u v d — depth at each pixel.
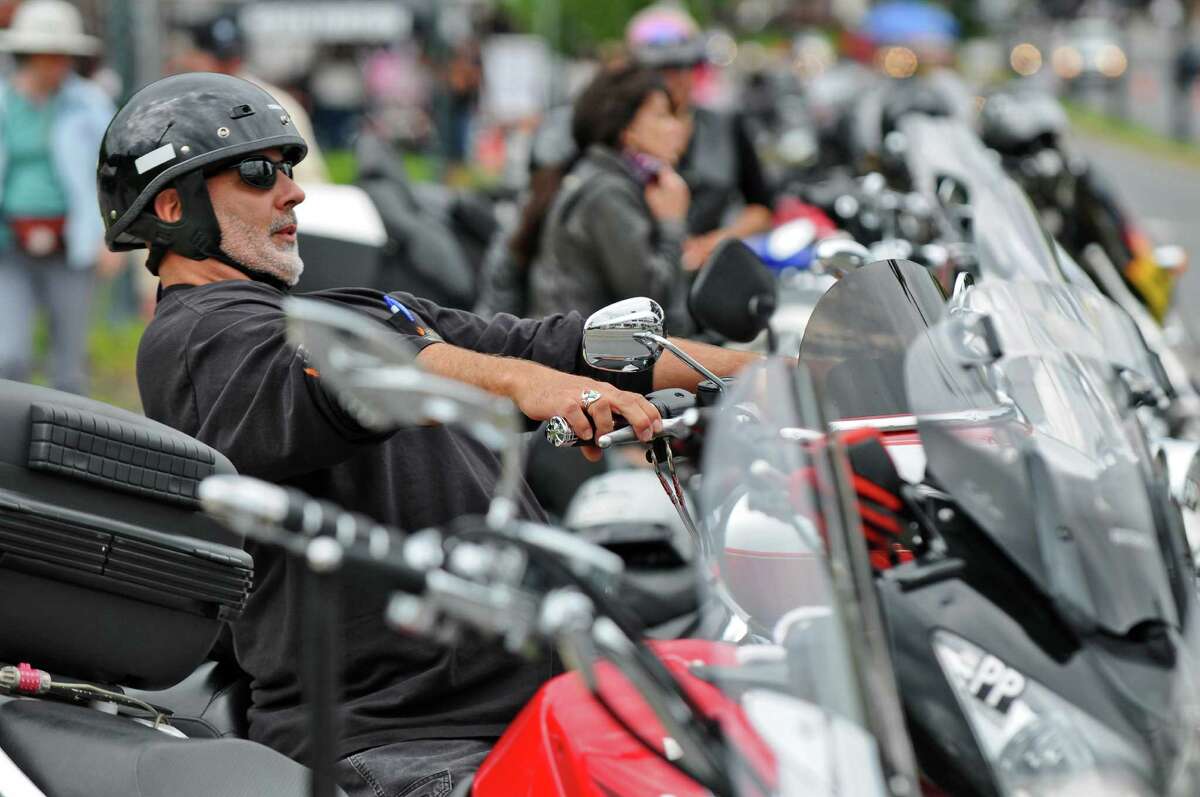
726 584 7.08
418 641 8.97
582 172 18.69
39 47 24.34
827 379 7.62
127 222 10.12
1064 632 6.48
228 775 7.84
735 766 6.32
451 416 5.68
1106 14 144.38
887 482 6.94
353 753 8.80
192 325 9.54
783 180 35.75
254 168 10.10
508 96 47.72
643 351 8.57
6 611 8.13
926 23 29.09
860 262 11.12
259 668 9.26
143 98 10.21
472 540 5.99
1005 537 6.69
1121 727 6.19
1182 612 6.58
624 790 6.50
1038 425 7.07
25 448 8.09
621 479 13.05
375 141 23.66
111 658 8.47
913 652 6.44
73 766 7.84
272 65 54.38
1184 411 16.19
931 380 7.34
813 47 111.94
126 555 8.28
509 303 19.52
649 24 23.78
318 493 9.27
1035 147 21.31
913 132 19.03
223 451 9.06
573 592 5.89
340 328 5.70
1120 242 20.69
